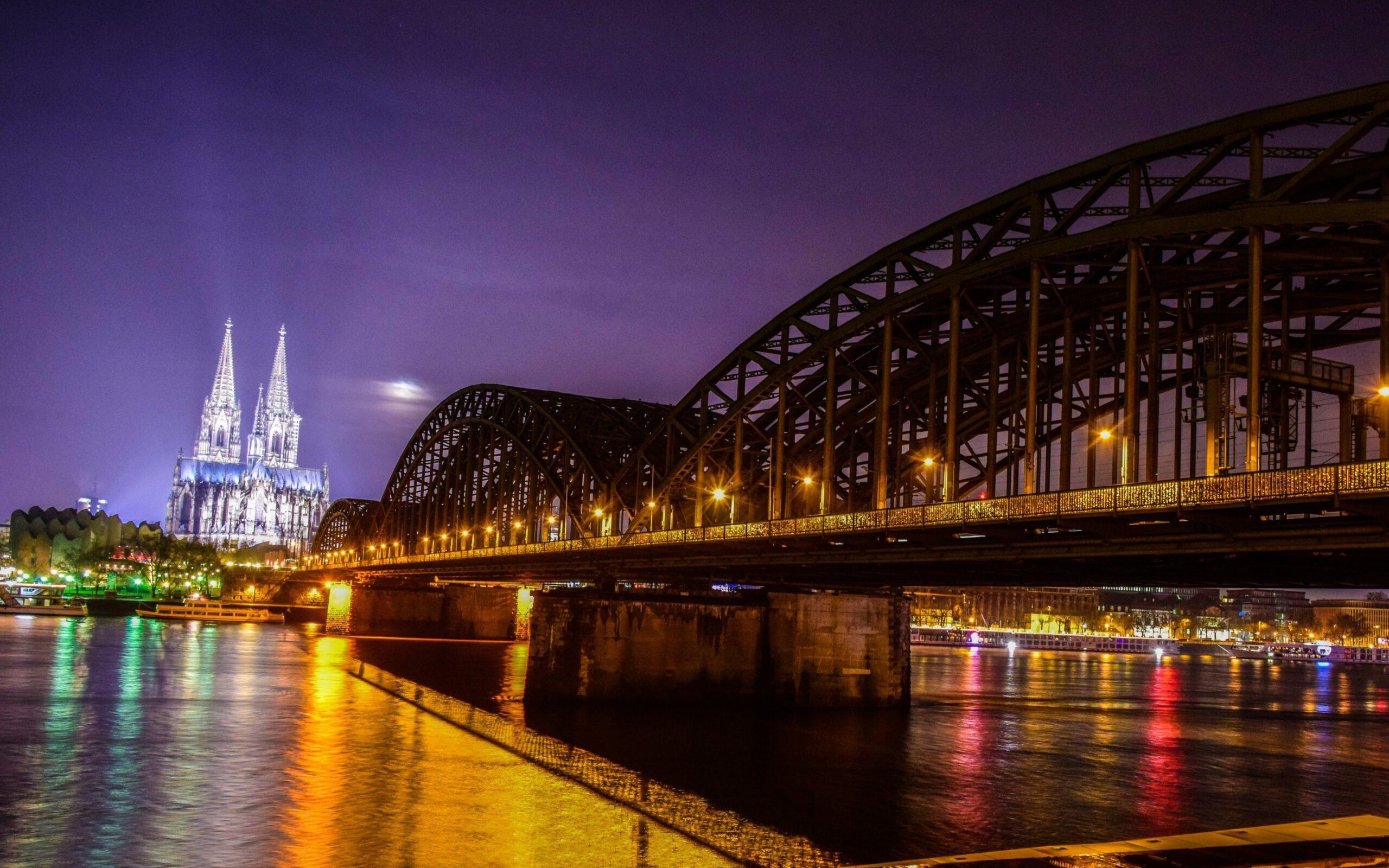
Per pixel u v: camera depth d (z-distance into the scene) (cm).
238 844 3359
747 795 4334
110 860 3161
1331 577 4438
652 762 4988
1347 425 4647
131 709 6331
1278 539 3731
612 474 9356
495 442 12212
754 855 3419
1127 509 3866
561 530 10019
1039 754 5709
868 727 6388
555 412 10644
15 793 3988
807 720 6550
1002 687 10319
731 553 6550
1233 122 3956
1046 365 5741
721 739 5697
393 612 15475
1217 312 5003
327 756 4884
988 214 5097
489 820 3734
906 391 6462
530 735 5672
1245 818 4184
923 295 5366
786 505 6975
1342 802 4612
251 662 10119
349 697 7350
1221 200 4453
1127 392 4344
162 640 13075
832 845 3581
